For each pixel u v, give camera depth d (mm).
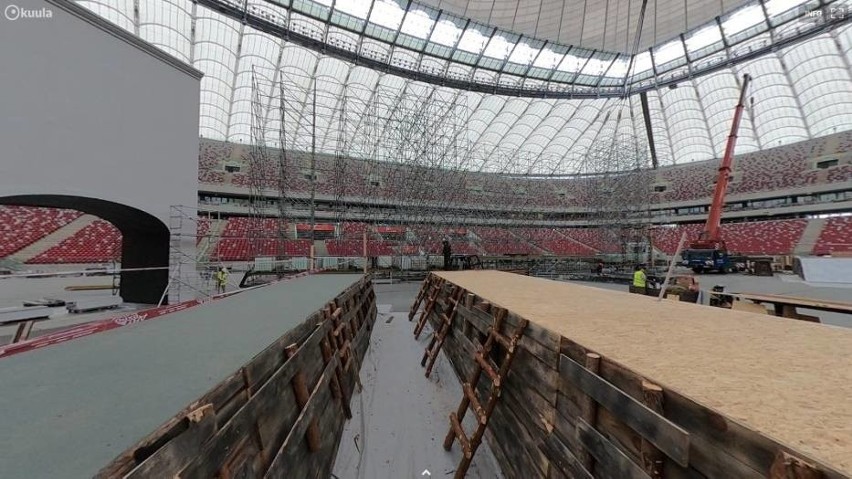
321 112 33344
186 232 11203
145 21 22734
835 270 20297
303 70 29000
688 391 1661
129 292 11539
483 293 5504
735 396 1612
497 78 34375
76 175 8281
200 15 23234
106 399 1820
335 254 29297
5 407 1740
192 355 2518
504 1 27203
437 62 31672
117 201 9203
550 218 44688
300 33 25469
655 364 2057
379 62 29125
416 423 4926
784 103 35625
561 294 5367
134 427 1538
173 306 5445
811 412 1462
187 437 1514
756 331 2906
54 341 3305
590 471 2219
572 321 3281
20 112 7324
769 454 1228
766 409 1486
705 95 37438
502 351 4109
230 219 33312
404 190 24625
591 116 41375
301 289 7082
